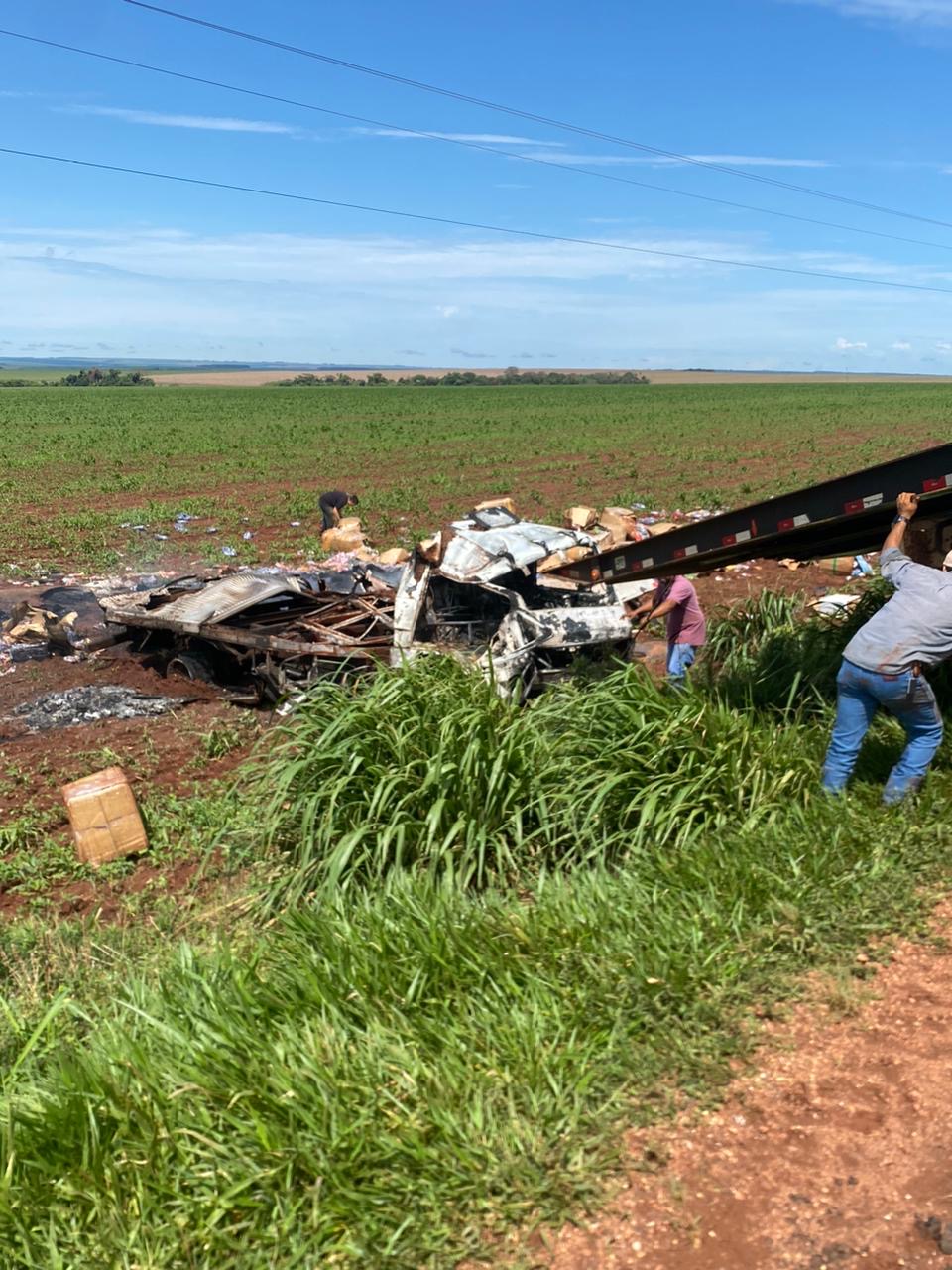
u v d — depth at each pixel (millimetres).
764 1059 4027
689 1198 3369
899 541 6441
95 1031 4668
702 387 148750
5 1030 5078
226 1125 3701
